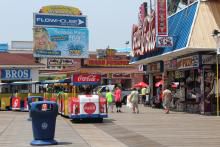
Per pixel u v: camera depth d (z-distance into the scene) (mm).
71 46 71000
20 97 37031
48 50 69500
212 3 28984
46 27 69562
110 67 69562
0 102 38844
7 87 48312
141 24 36812
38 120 14586
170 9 34281
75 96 25812
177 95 34938
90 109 23938
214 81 29344
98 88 44125
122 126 21547
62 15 70625
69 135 17797
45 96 35219
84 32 71688
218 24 28250
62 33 70500
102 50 73938
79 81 26312
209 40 27797
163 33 30172
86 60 71250
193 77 31875
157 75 41812
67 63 71938
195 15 28406
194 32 27859
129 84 65188
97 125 22453
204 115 28469
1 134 18203
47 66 70438
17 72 53219
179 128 20266
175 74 35719
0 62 52750
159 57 34594
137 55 38469
